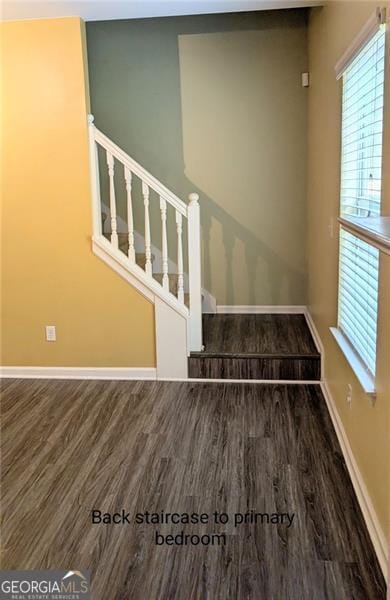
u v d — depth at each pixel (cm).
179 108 461
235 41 447
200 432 310
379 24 197
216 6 342
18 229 387
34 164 376
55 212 381
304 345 398
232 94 455
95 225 380
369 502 224
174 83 457
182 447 293
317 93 392
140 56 455
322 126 368
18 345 405
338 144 302
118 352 396
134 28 451
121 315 391
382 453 203
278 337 419
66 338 400
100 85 462
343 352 270
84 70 362
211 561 205
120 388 380
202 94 457
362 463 241
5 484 260
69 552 212
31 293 396
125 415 335
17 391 378
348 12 268
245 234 480
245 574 198
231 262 486
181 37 450
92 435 309
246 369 384
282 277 485
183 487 255
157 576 198
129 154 472
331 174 328
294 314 487
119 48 455
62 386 386
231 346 398
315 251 412
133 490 253
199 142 466
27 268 393
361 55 236
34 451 292
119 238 444
